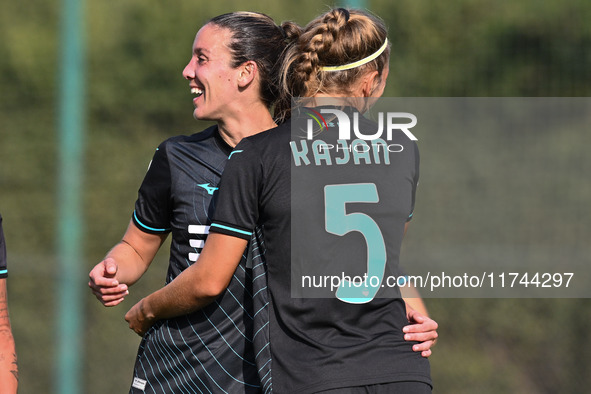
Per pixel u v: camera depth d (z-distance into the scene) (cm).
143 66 2672
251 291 858
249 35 898
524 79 2469
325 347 740
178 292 834
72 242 2366
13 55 2670
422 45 2505
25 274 2230
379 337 753
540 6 2486
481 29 2498
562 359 1994
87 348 2177
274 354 761
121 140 2605
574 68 2447
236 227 778
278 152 775
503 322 2022
